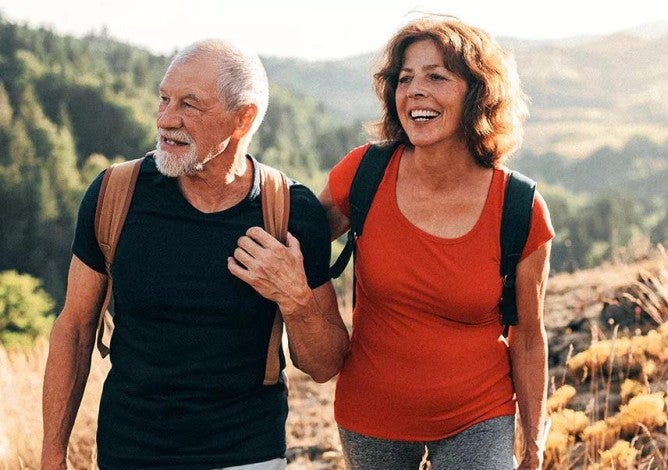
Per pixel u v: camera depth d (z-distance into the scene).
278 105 184.88
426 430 2.95
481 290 2.86
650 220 180.88
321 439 5.37
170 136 2.61
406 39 2.90
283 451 2.80
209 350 2.65
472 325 2.92
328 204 3.10
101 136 124.31
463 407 2.92
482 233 2.88
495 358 2.97
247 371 2.71
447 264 2.87
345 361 3.08
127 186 2.71
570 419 4.41
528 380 3.03
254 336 2.72
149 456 2.66
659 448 4.13
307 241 2.79
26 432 5.28
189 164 2.60
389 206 2.95
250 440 2.70
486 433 2.90
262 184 2.75
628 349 5.05
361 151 3.06
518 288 2.93
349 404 3.05
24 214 88.19
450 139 2.88
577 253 125.94
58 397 2.79
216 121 2.61
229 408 2.69
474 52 2.83
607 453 3.94
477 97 2.84
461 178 2.91
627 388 4.59
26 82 121.75
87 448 5.03
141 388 2.66
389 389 2.94
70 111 125.38
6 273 54.38
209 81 2.60
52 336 2.81
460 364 2.90
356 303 3.09
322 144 179.38
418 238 2.89
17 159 98.50
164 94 2.63
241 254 2.64
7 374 6.45
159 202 2.70
